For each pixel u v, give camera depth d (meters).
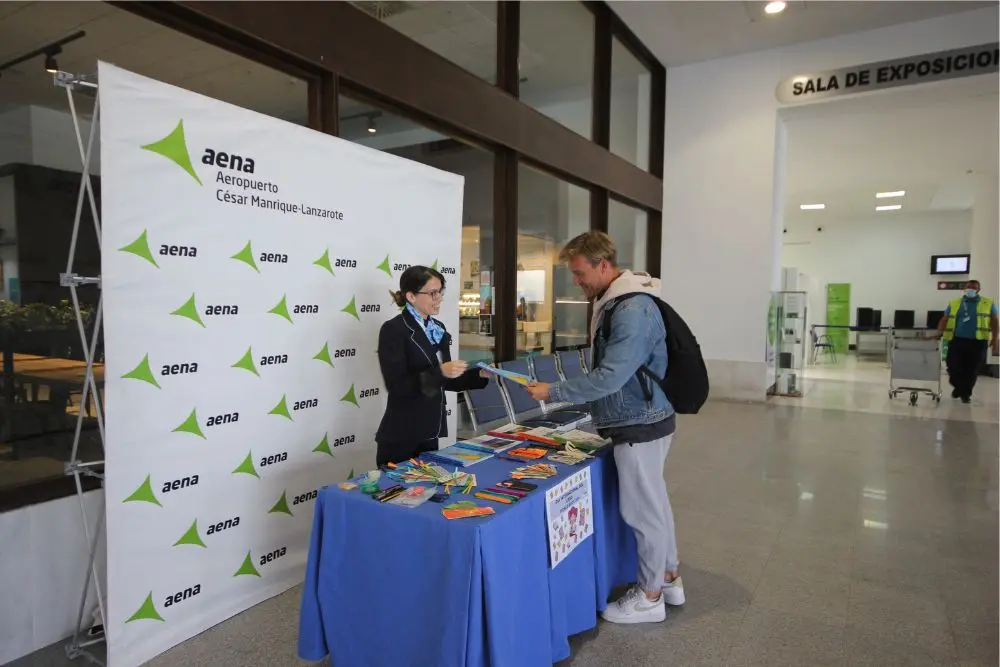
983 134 8.16
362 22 3.16
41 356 2.69
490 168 4.52
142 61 3.04
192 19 2.44
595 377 1.95
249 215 2.20
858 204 13.55
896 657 2.02
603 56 5.92
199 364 2.06
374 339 2.79
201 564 2.11
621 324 1.98
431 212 3.09
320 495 1.81
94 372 2.66
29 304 2.85
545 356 4.23
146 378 1.91
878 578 2.59
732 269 7.19
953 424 5.79
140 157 1.85
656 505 2.13
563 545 1.87
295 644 2.06
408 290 2.30
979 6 5.75
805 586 2.52
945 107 7.05
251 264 2.22
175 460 2.01
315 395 2.51
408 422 2.32
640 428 2.09
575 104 5.62
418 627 1.59
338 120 3.05
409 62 3.49
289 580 2.46
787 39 6.54
